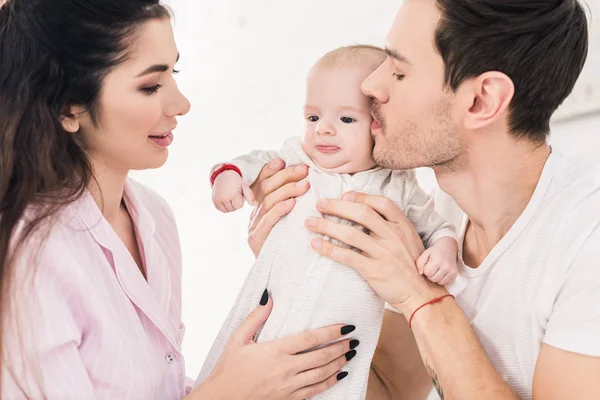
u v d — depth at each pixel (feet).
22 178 3.32
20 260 3.21
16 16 3.26
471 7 3.41
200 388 3.60
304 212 3.92
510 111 3.54
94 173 3.59
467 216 4.16
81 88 3.28
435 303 3.77
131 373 3.48
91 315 3.35
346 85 3.90
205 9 9.03
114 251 3.55
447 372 3.61
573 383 3.29
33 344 3.20
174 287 4.34
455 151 3.71
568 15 3.51
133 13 3.26
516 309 3.66
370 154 4.01
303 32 8.25
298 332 3.77
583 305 3.29
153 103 3.43
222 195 4.00
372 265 3.74
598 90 5.70
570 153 5.79
